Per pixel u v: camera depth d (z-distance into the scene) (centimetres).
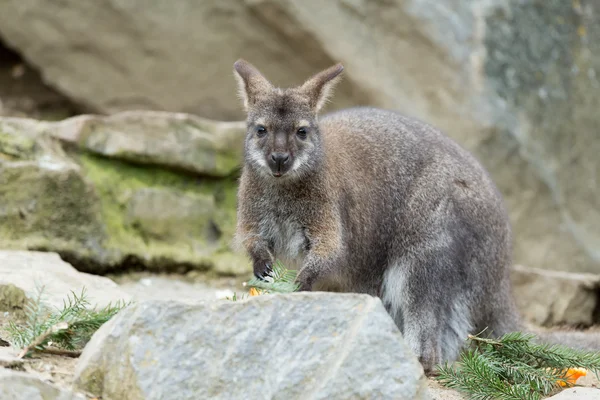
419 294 1076
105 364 741
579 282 1403
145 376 714
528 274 1424
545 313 1405
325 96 1080
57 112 1939
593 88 1803
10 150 1326
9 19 1825
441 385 957
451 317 1094
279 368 727
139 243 1389
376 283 1117
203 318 742
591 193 1775
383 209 1102
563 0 1814
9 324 951
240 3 1777
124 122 1423
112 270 1344
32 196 1270
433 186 1095
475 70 1730
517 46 1764
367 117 1155
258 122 1049
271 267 1030
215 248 1445
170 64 1822
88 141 1394
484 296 1115
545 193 1731
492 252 1112
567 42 1802
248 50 1803
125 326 741
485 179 1134
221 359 729
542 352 967
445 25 1736
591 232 1764
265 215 1065
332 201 1049
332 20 1741
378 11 1750
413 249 1086
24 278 1023
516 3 1775
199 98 1831
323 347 733
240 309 747
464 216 1091
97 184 1384
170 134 1442
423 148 1121
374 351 725
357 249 1095
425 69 1736
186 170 1448
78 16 1817
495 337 1141
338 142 1101
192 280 1402
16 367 778
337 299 754
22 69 2016
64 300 917
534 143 1738
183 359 725
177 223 1427
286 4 1725
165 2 1800
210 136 1470
